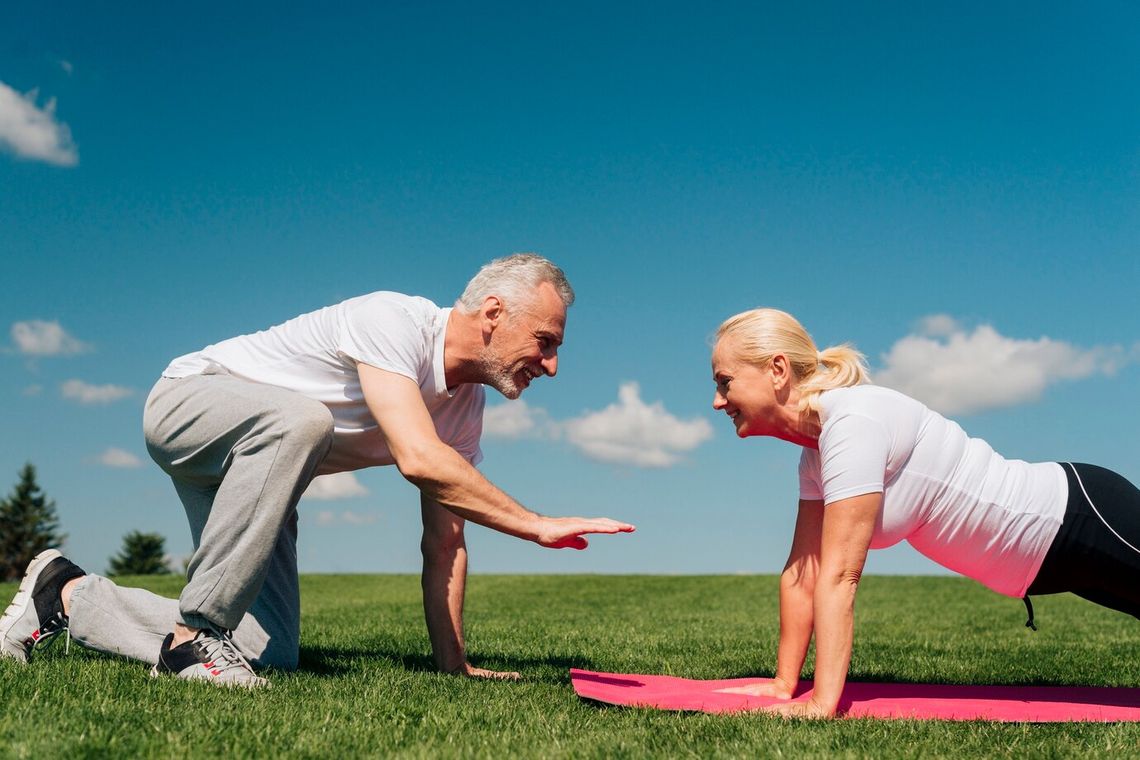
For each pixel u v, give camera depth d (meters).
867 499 3.35
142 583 15.90
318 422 3.51
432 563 4.41
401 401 3.60
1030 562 3.65
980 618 11.04
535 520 3.48
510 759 2.45
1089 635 8.44
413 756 2.43
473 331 3.81
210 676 3.40
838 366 3.63
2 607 9.55
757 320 3.61
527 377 3.94
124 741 2.43
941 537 3.69
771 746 2.68
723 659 5.70
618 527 3.41
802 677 4.78
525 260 3.81
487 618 9.94
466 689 3.69
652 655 5.94
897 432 3.47
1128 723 3.27
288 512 3.53
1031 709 3.65
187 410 3.61
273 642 4.08
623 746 2.63
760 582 19.78
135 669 3.56
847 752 2.60
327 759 2.40
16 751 2.29
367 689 3.46
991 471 3.62
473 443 4.45
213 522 3.47
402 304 3.80
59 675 3.31
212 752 2.38
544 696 3.62
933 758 2.60
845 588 3.36
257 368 3.88
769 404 3.61
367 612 10.52
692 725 3.02
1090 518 3.55
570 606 12.99
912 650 6.59
